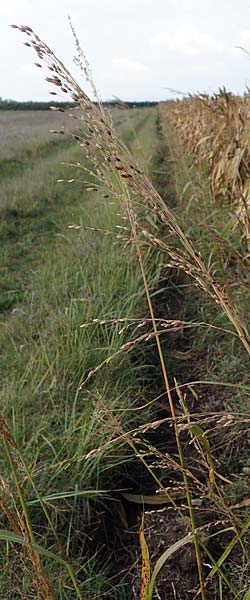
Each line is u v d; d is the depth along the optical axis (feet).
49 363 10.57
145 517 8.12
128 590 7.00
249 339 4.71
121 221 17.38
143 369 11.38
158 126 78.95
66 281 14.52
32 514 7.33
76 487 7.36
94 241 17.76
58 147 61.93
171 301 14.83
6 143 63.31
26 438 8.59
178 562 7.00
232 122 16.14
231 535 7.20
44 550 4.48
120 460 8.77
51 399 9.11
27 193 31.40
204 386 10.83
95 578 6.95
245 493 7.52
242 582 6.38
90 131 4.31
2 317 15.11
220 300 4.65
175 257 4.48
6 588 6.46
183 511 7.93
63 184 34.60
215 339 12.24
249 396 9.55
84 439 8.38
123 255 15.24
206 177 19.84
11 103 219.61
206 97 20.26
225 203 15.51
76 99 4.06
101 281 13.91
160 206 4.38
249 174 13.56
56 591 6.41
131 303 12.49
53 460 7.80
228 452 8.75
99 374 10.27
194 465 8.86
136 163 4.36
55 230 24.76
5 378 10.62
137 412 9.79
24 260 20.75
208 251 13.05
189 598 6.61
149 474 9.00
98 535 7.87
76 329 11.32
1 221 26.16
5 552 6.91
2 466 7.92
